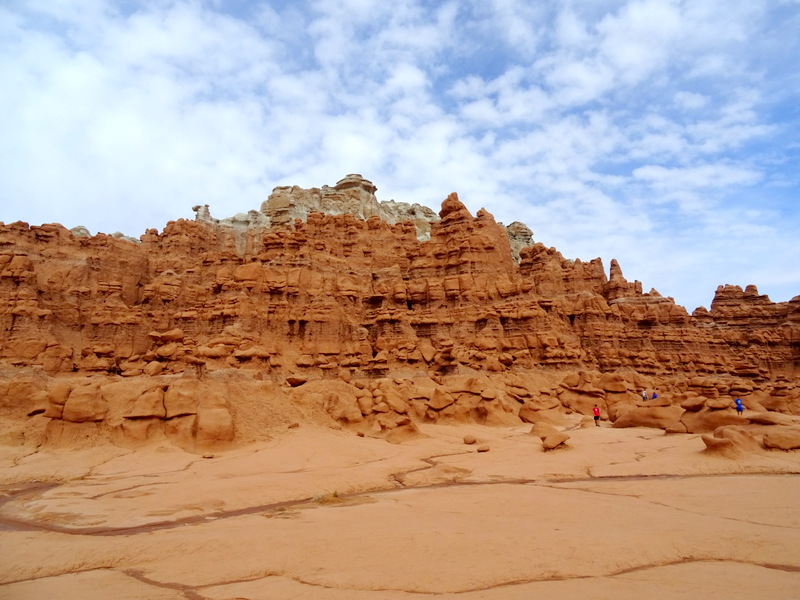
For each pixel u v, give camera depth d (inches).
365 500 1161.4
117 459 1572.3
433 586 560.4
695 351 4284.0
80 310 3134.8
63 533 896.3
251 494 1188.5
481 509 991.0
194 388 1852.9
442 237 3934.5
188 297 3560.5
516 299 3627.0
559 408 2918.3
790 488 1148.5
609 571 603.5
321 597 538.9
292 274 3171.8
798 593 512.1
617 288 4719.5
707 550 686.5
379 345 3166.8
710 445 1550.2
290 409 2130.9
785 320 4598.9
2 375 2041.1
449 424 2544.3
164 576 631.8
